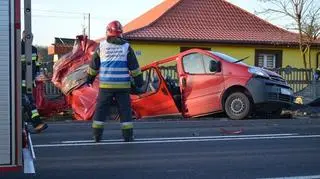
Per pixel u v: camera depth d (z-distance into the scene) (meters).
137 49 27.02
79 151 8.56
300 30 29.36
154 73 13.91
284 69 21.89
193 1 31.00
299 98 17.22
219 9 31.11
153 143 9.34
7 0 5.09
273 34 30.27
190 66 13.95
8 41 5.14
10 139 5.26
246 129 11.30
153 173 7.08
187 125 12.05
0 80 5.17
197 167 7.45
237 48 28.77
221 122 12.78
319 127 11.80
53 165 7.51
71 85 14.03
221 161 7.86
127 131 9.43
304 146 9.21
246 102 13.55
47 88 16.11
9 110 5.23
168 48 27.47
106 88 9.27
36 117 8.73
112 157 8.09
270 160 7.98
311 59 30.12
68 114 14.59
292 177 6.95
